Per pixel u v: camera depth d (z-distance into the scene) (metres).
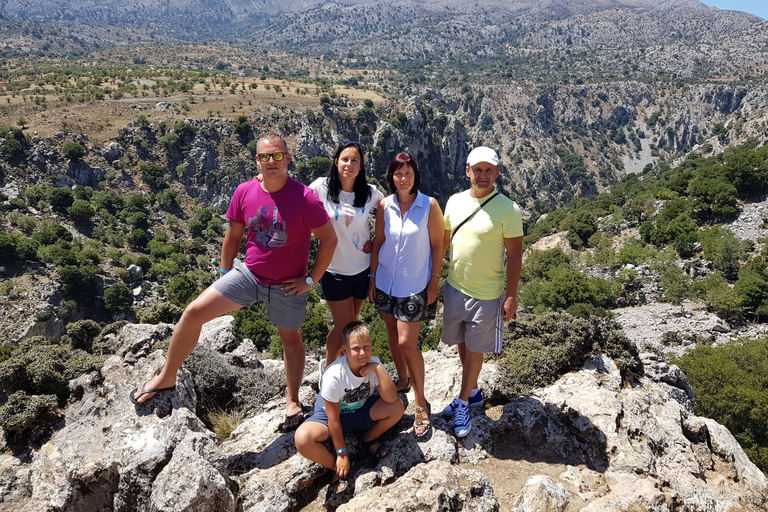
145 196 110.00
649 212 75.50
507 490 5.18
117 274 77.19
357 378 5.11
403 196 5.43
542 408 6.31
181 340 5.16
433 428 5.70
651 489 4.75
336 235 5.35
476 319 5.64
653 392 7.29
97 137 118.44
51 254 74.44
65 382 6.19
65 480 4.68
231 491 4.77
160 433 4.99
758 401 21.56
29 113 123.00
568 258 69.44
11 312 64.88
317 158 132.62
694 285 47.62
